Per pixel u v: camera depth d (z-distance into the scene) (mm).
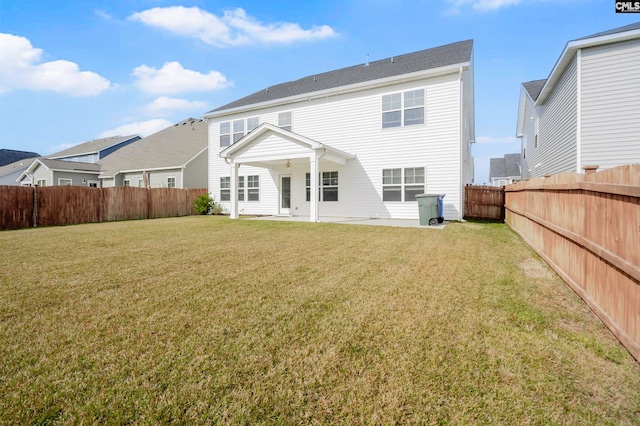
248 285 3848
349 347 2346
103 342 2430
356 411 1698
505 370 2051
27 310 3066
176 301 3309
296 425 1603
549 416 1650
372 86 12430
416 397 1802
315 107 13930
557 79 10836
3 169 33219
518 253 5629
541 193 5332
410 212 11961
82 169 23562
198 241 7191
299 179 14820
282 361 2162
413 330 2607
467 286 3750
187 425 1596
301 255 5559
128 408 1714
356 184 13008
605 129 8508
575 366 2090
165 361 2160
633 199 2279
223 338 2490
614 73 8391
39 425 1585
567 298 3352
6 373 2016
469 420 1629
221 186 17219
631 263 2281
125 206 14719
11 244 6918
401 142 12070
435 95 11438
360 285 3812
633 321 2232
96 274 4367
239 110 15891
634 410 1686
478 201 12289
